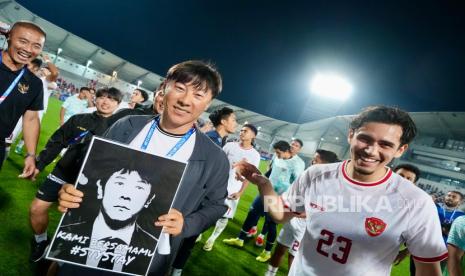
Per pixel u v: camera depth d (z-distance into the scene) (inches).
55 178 71.2
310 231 67.5
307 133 1710.1
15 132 154.5
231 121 162.7
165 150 64.1
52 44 1590.8
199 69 58.8
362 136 59.0
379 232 59.9
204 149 66.8
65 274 63.1
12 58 96.2
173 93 58.7
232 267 161.3
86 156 53.7
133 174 56.5
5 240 115.1
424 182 1155.3
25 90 101.4
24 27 93.7
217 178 70.5
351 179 64.2
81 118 137.5
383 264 61.0
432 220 58.4
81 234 54.9
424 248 58.5
